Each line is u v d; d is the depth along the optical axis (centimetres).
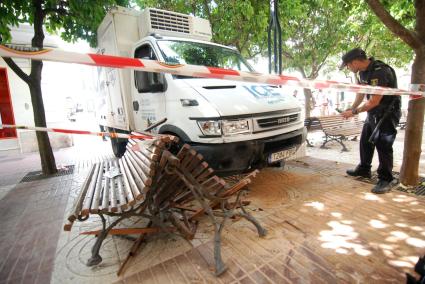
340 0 722
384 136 367
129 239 295
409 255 237
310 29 923
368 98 402
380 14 338
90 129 1473
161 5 714
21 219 378
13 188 538
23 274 247
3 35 534
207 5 693
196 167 263
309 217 315
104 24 533
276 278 218
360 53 375
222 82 386
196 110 331
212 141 321
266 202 366
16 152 984
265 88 414
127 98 502
